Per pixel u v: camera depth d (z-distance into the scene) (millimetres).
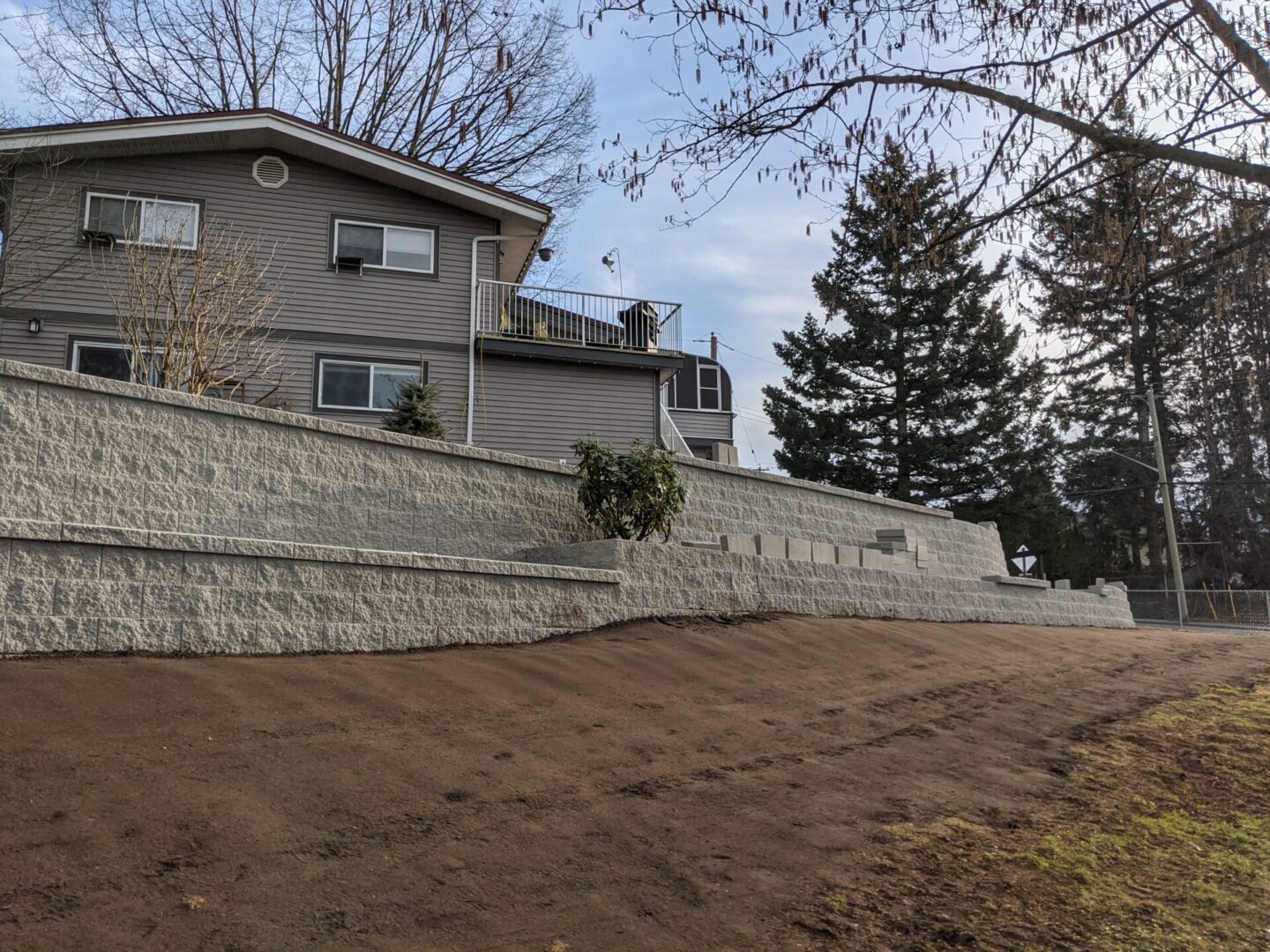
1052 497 40781
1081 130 8375
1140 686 12133
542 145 31844
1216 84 8219
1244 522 43375
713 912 4680
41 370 8570
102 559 6941
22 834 4258
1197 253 9195
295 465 10375
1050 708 10234
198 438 9648
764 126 9062
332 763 5594
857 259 32844
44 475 8492
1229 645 17703
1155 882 5770
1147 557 52469
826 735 8039
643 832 5488
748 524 16500
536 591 9742
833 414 39406
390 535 11039
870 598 14875
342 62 28906
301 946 3848
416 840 4914
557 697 7699
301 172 18875
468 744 6340
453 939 4098
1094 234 9148
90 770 4930
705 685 8844
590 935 4293
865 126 8906
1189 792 7691
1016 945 4730
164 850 4363
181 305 14094
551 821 5430
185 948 3699
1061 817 6785
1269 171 7641
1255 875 5973
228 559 7566
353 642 8188
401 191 19578
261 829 4699
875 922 4805
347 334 18688
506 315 20641
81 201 17297
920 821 6324
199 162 18203
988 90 8594
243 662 7164
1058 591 20578
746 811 6055
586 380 20594
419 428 15953
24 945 3547
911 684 10500
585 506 12828
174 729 5648
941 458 37719
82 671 6273
